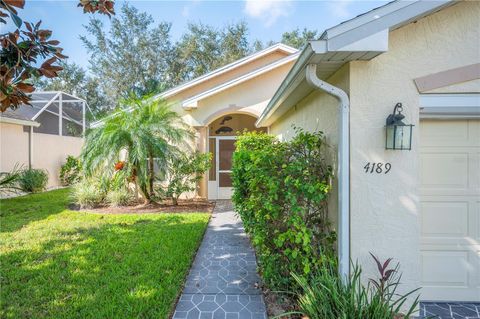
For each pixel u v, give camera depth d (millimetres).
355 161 3434
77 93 31047
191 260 5059
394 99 3443
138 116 9438
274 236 3838
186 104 11086
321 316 2805
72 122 17344
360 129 3436
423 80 3430
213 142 12500
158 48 29328
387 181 3451
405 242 3455
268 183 3762
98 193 9875
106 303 3521
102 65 28328
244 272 4609
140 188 9789
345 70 3539
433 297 3787
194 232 6512
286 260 3746
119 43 28844
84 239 5984
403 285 3449
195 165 10086
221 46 29828
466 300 3777
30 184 12609
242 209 5586
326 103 4281
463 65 3461
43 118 15031
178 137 9648
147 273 4352
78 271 4418
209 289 4047
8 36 2131
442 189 3812
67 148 16703
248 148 7117
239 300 3756
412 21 3320
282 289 3705
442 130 3805
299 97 5602
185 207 9828
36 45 2223
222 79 13633
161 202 10602
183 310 3527
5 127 12383
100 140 8852
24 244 5652
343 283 3279
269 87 11836
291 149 4203
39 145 14414
